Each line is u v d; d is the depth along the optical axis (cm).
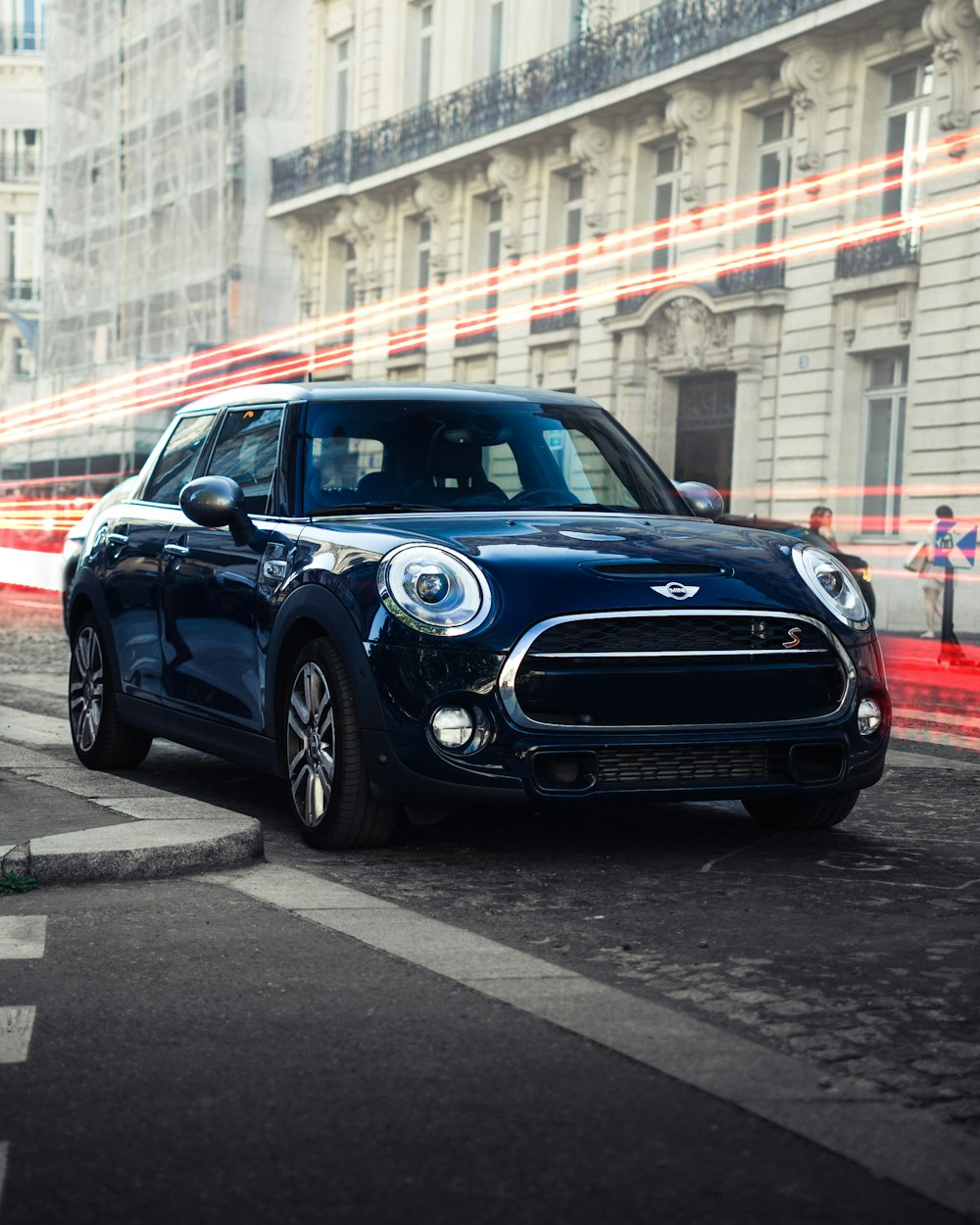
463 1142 325
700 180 2855
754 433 2738
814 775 611
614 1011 414
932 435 2400
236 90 4166
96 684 852
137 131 4684
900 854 635
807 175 2628
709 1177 308
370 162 3709
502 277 3391
